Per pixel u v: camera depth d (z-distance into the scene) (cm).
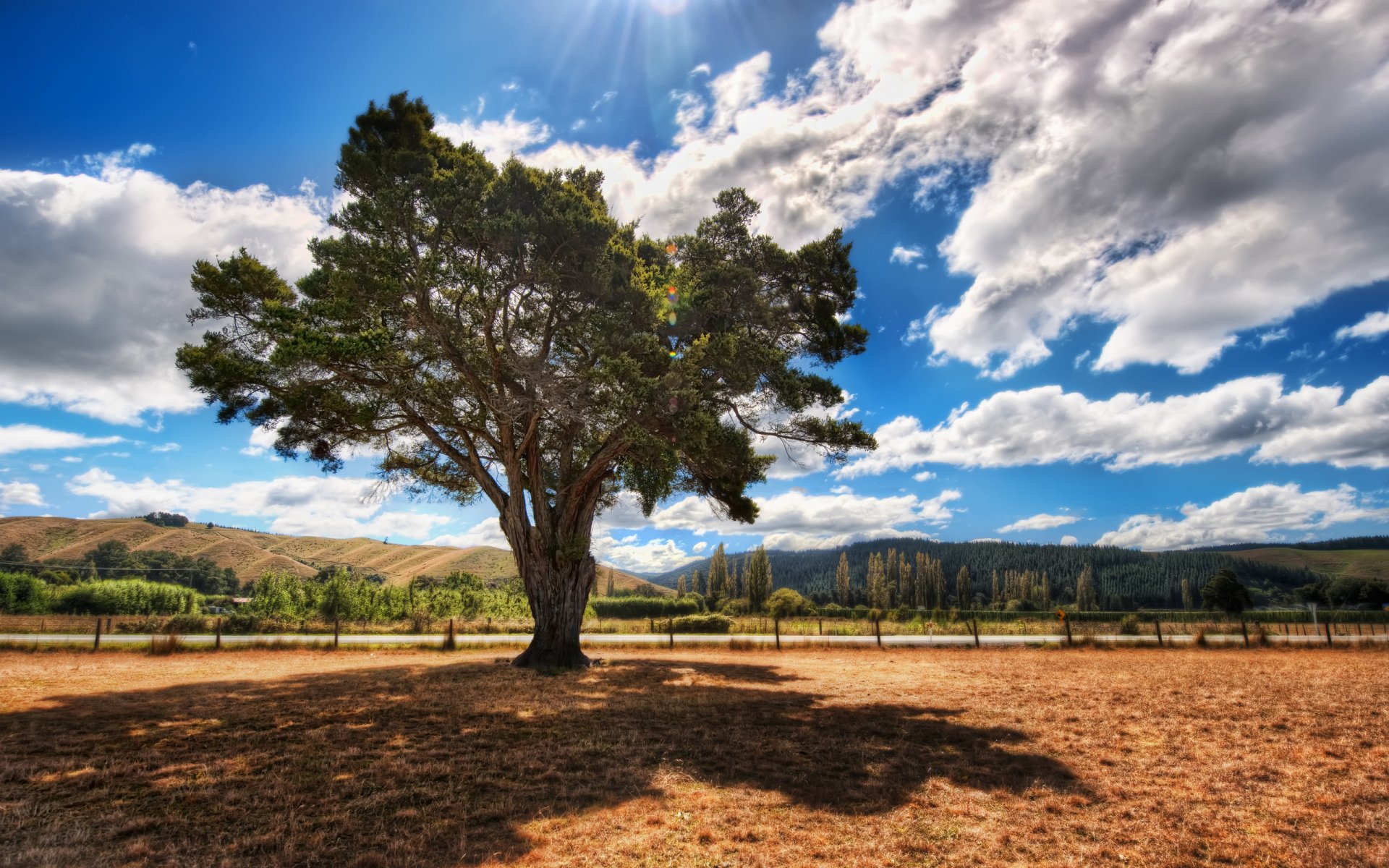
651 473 2045
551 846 604
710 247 1870
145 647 2466
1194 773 842
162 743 954
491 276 1698
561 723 1123
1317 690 1438
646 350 1605
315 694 1416
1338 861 591
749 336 1817
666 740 1006
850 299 1961
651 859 579
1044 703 1335
